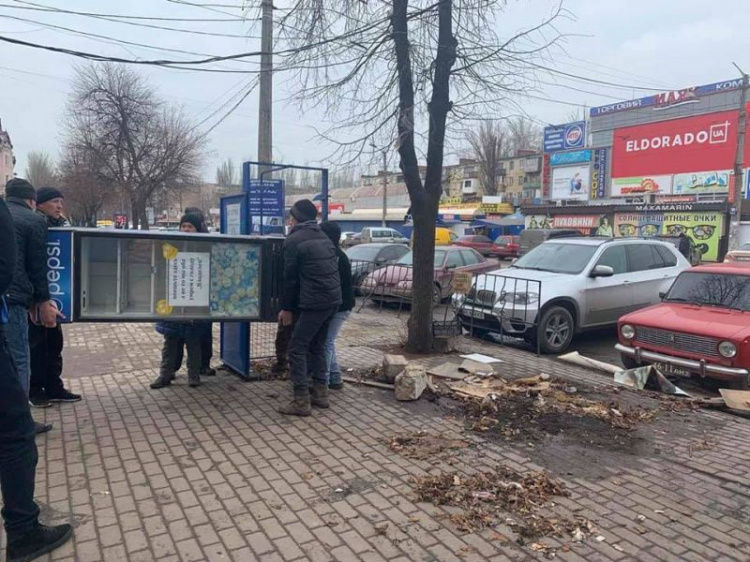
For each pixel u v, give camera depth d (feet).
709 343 21.95
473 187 270.26
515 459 15.10
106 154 109.09
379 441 16.15
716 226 99.55
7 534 10.53
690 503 12.98
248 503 12.50
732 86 111.96
